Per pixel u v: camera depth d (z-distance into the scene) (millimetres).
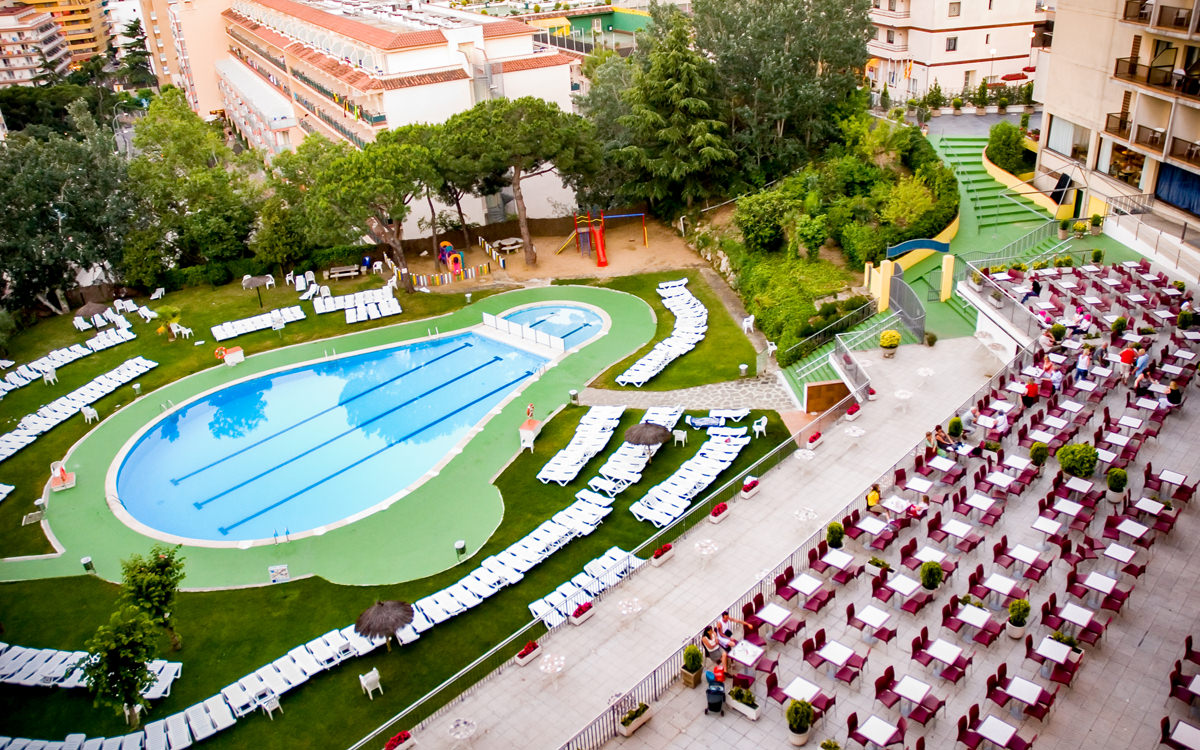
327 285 59969
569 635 26344
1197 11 37375
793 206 52188
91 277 69312
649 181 61625
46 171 56406
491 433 41500
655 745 21859
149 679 26438
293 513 37906
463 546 32812
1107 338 34906
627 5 108125
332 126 79438
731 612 25922
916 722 21203
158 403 47406
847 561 26156
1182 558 25109
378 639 28156
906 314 40875
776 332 45281
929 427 33625
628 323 51312
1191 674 21531
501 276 59656
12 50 179125
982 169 54062
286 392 48562
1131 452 28453
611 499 34781
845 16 60125
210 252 61344
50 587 33875
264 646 29641
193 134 68312
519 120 55500
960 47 64625
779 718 22234
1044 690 20562
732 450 36562
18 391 49750
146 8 163125
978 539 26375
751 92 59750
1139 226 42281
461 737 22469
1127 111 44375
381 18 81812
